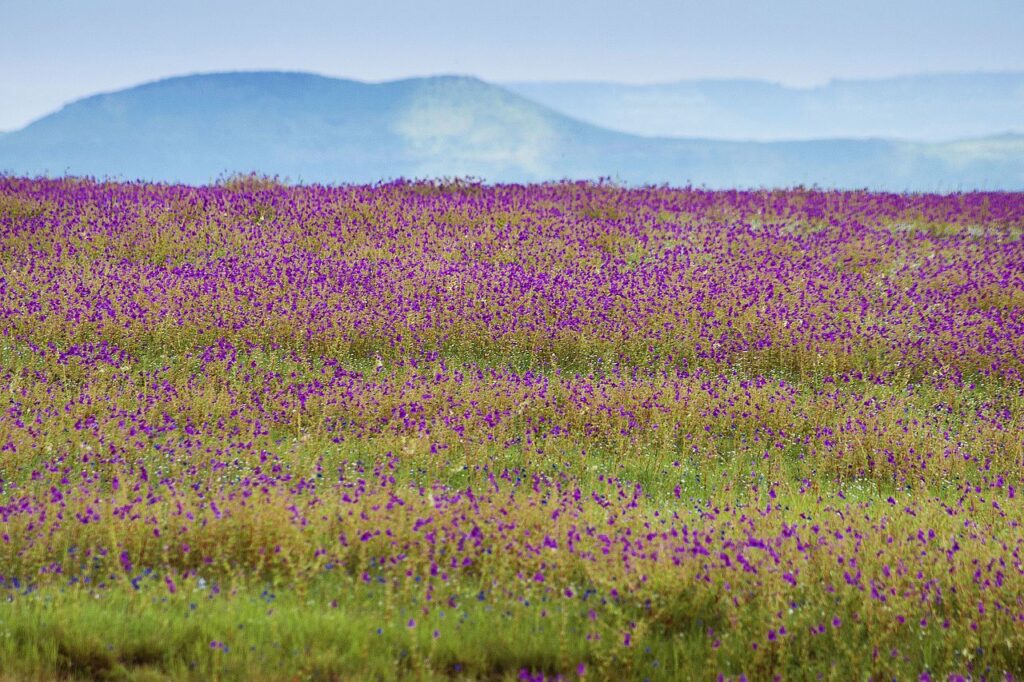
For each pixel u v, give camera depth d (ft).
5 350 150.20
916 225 285.43
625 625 78.18
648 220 273.33
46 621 72.33
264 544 88.53
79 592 78.38
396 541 90.17
